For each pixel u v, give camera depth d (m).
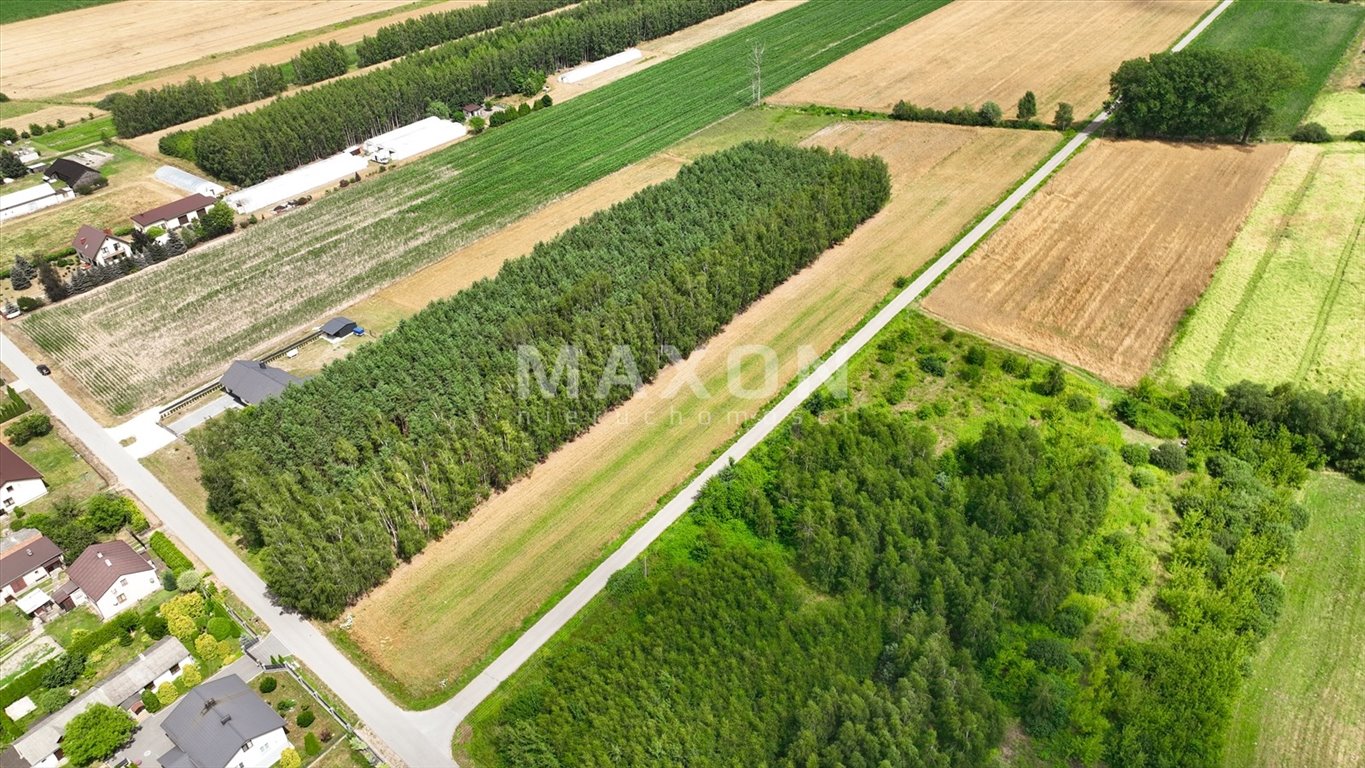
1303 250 111.31
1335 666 63.97
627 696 61.53
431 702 65.06
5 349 111.31
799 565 73.06
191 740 59.66
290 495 77.69
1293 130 141.62
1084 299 105.81
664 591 70.38
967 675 61.31
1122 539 72.62
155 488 88.38
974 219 123.12
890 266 114.06
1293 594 69.31
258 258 126.38
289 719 64.94
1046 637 66.06
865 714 57.75
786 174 126.31
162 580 76.81
